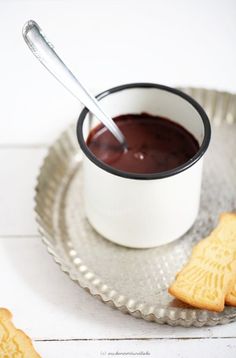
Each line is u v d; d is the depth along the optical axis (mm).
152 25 658
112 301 452
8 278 490
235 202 521
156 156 490
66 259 491
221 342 457
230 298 455
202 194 526
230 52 630
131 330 464
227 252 476
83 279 476
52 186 534
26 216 524
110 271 485
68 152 554
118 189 458
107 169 450
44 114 593
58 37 646
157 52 634
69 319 470
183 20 661
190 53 631
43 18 661
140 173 479
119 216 477
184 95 487
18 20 658
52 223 514
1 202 532
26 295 482
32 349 445
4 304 478
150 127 508
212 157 548
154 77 612
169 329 463
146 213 470
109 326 466
